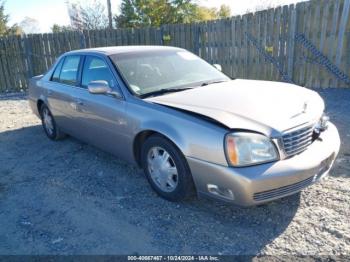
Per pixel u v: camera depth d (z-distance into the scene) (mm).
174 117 3180
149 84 3920
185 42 10953
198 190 3125
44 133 6355
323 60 8234
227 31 9930
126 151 3879
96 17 21172
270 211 3221
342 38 7820
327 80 8344
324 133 3363
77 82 4672
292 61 8742
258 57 9430
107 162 4668
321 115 3400
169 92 3779
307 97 3535
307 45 8406
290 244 2760
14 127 6961
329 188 3551
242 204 2826
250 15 9273
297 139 2957
